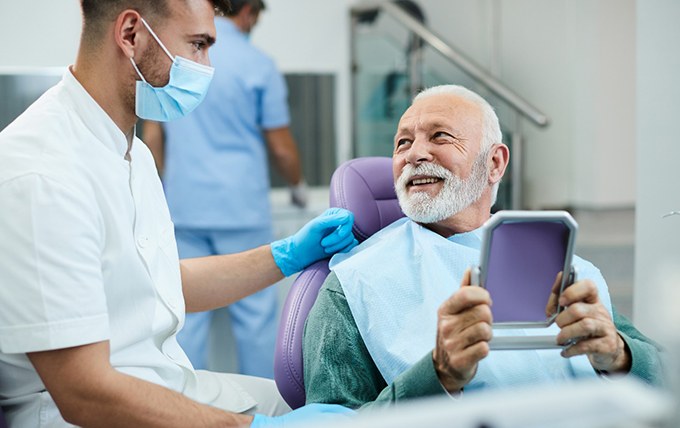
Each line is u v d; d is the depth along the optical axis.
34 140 1.39
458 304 1.23
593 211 5.09
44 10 3.51
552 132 5.25
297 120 3.94
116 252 1.46
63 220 1.33
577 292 1.26
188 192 3.20
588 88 5.05
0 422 1.35
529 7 5.32
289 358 1.66
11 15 3.48
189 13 1.48
